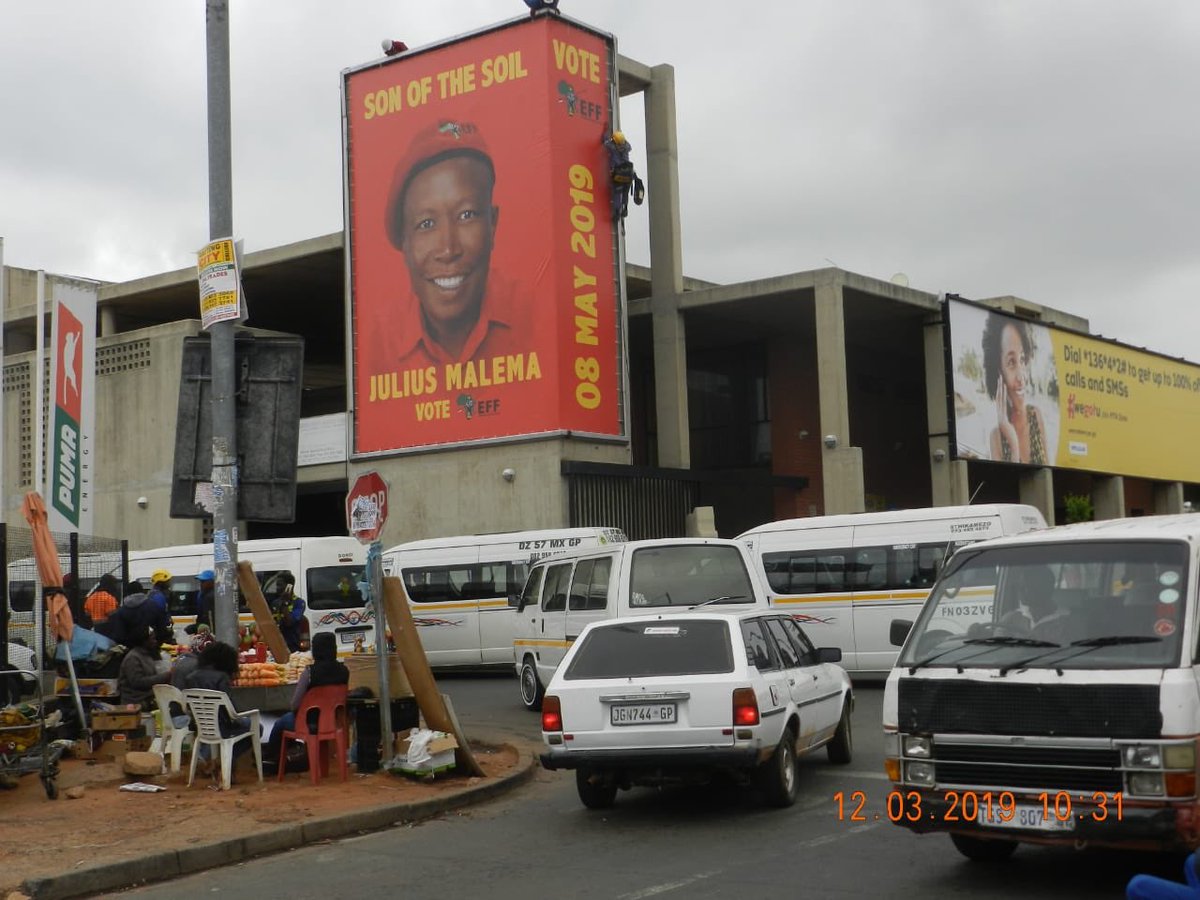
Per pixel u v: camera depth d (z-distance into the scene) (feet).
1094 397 147.23
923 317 125.90
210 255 43.32
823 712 39.37
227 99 43.96
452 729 40.68
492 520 101.71
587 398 101.45
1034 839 23.67
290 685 41.32
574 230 101.71
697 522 106.93
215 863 30.71
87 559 58.49
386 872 29.37
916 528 69.36
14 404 120.57
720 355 141.69
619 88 115.34
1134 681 23.03
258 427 43.68
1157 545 25.34
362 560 85.46
